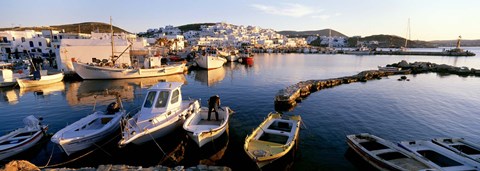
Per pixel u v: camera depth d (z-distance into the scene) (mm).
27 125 14648
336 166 11992
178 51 81812
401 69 54031
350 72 52062
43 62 51656
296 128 14133
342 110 21969
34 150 13219
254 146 11812
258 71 53156
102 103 24031
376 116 20109
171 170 10102
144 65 43031
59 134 12281
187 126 13898
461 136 16031
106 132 13789
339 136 15773
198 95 28484
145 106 15234
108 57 42719
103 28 156625
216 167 10430
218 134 14039
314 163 12297
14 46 60781
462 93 30062
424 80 41188
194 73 49594
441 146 12289
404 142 12477
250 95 28094
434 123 18469
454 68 51406
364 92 30594
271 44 182375
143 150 13703
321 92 30703
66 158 12500
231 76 44969
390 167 10195
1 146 11945
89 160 12547
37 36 66875
